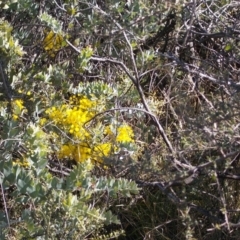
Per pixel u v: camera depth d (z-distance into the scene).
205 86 3.01
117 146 2.68
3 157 2.38
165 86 3.29
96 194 2.67
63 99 2.86
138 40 3.00
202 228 2.72
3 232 2.22
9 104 2.83
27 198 2.23
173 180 2.43
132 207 2.93
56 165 2.86
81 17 3.18
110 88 2.88
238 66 3.12
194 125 2.33
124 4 2.96
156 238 2.86
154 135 2.96
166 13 2.93
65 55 3.19
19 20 3.21
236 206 2.69
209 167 2.43
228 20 3.05
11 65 2.83
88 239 2.70
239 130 2.36
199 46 3.24
